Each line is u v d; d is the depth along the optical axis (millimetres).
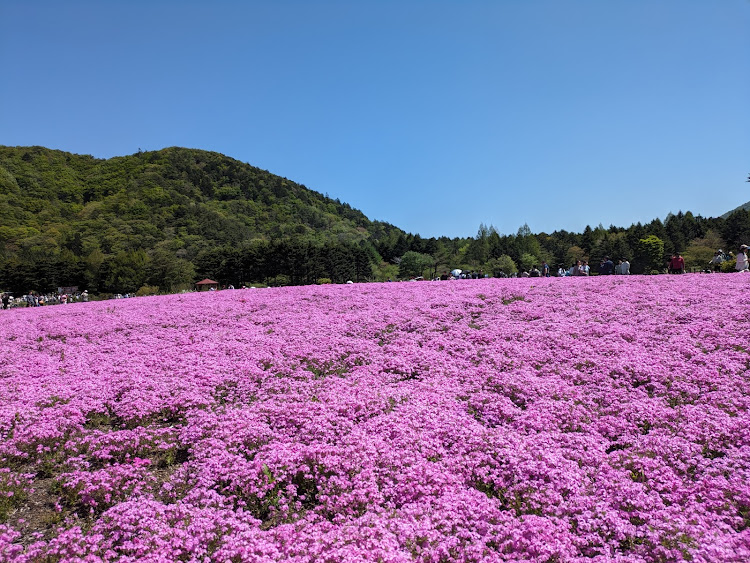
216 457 7695
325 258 113938
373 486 6605
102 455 8016
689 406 8492
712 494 5977
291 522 6426
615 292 19453
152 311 23266
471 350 13047
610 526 5566
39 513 6875
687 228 136375
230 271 106625
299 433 8461
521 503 6324
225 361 13000
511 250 142875
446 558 5273
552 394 9633
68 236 154125
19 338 18031
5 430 8852
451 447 7867
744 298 15625
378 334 15602
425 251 166375
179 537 5801
